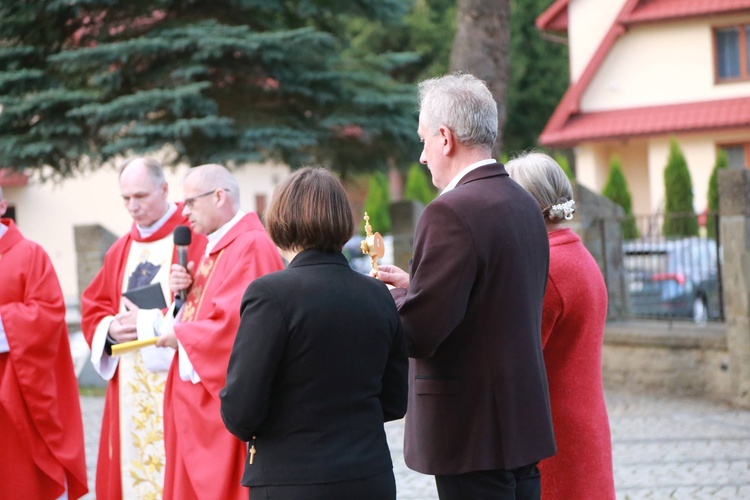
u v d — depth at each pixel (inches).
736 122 1117.1
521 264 167.8
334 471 152.2
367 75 629.0
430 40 1435.8
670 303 531.5
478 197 166.4
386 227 1115.3
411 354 167.6
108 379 263.9
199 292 245.6
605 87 1214.3
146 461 259.1
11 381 256.5
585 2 1252.5
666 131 1147.9
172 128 553.0
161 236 271.4
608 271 550.9
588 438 191.5
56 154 605.9
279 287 154.4
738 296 450.0
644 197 1221.7
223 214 245.4
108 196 1305.4
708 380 479.2
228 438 231.3
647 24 1179.3
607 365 526.6
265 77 597.3
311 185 161.0
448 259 162.6
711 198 751.1
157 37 573.0
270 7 601.9
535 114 1651.1
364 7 632.4
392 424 449.7
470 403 167.8
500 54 574.9
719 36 1163.3
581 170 1236.5
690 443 380.5
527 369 167.5
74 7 575.8
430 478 344.5
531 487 174.6
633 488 316.8
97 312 271.0
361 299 158.6
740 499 299.7
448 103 172.7
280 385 154.8
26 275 261.9
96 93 582.9
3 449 256.7
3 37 598.9
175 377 240.1
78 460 268.7
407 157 666.2
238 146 582.6
